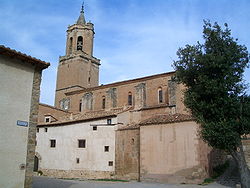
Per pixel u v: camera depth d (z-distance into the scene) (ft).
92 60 196.54
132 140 92.43
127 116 106.32
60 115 150.41
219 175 73.87
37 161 112.47
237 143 45.78
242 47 48.75
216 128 45.65
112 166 94.89
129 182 77.46
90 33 199.31
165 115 91.50
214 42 49.60
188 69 50.65
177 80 55.06
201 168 70.44
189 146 74.02
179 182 72.79
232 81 46.21
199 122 48.42
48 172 106.32
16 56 42.32
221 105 47.01
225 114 47.09
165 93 122.62
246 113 45.98
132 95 134.21
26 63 44.45
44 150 110.11
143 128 84.58
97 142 100.12
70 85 182.70
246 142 82.99
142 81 132.87
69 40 198.29
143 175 80.12
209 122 47.47
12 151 40.01
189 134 74.95
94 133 101.76
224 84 46.29
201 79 47.65
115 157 95.20
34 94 44.83
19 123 41.65
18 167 40.32
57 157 106.22
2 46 39.83
